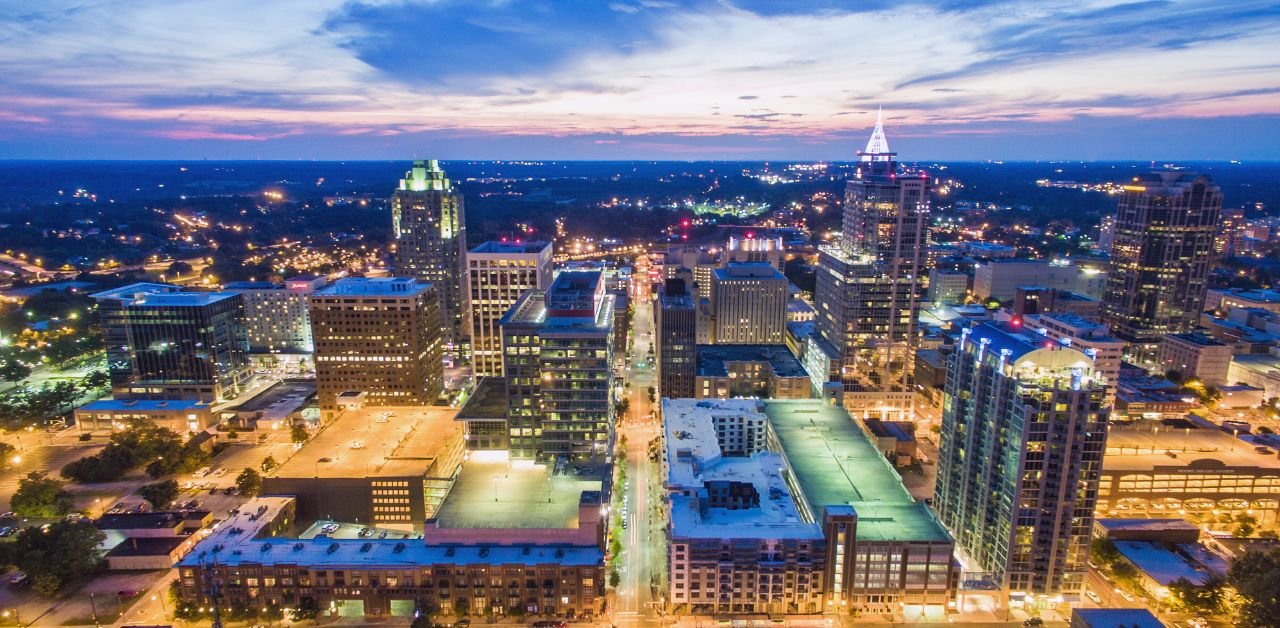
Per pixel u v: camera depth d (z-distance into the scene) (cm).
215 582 17088
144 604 17750
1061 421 16438
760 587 17488
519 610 17400
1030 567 17250
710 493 19112
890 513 18250
